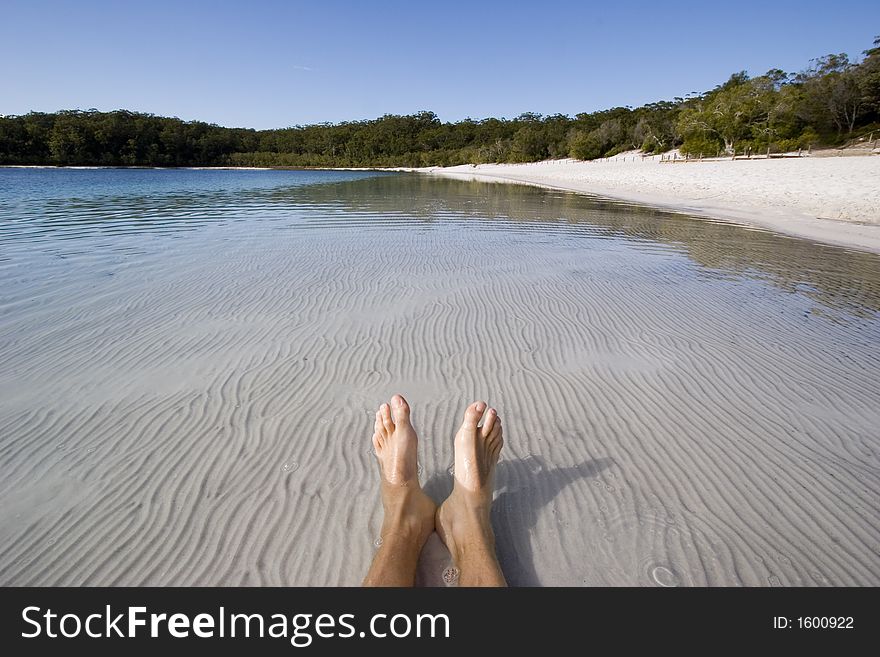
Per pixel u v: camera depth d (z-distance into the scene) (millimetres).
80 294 6125
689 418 3445
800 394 3781
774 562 2268
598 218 13977
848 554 2312
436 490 2750
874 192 16562
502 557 2299
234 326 5059
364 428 3289
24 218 13375
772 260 8422
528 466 2939
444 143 102375
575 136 72188
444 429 3291
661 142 59375
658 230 11688
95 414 3430
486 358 4367
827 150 43438
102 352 4426
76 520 2490
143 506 2588
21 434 3195
